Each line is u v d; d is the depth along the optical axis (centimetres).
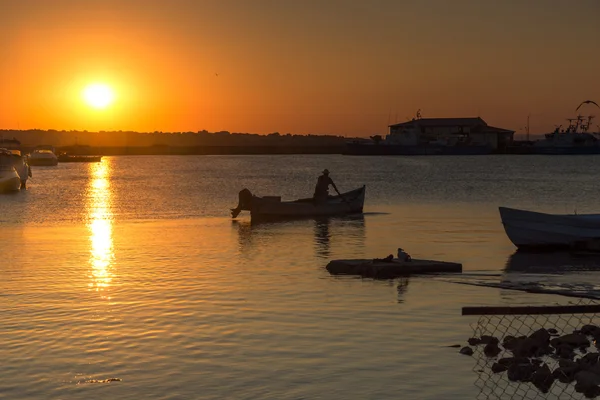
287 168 15100
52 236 3169
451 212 4475
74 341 1374
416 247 2786
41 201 5581
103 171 13438
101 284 1955
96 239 3044
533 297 1764
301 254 2569
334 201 4425
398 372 1189
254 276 2080
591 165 16050
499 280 2022
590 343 1347
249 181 9394
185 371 1198
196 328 1470
